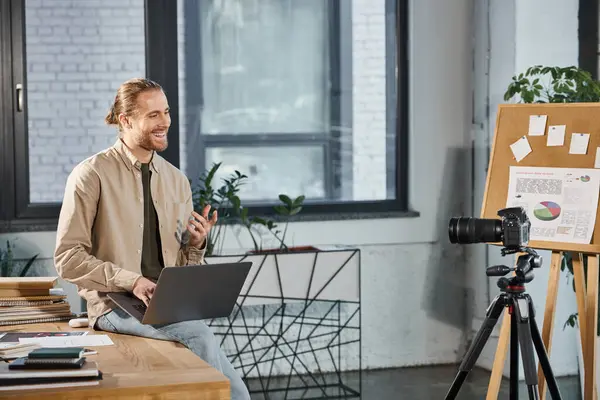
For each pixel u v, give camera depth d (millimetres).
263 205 6109
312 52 6223
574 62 5969
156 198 3830
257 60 6125
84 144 5840
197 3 5988
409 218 6297
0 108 5648
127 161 3762
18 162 5707
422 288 6359
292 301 6086
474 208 6355
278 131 6188
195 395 2715
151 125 3697
